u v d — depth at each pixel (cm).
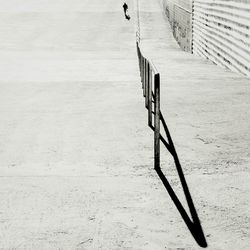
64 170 482
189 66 1321
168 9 3250
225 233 341
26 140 592
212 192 417
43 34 2889
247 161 497
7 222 363
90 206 391
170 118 665
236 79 980
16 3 4400
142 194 415
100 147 556
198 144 553
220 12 1287
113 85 973
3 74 1185
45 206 393
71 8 4072
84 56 1798
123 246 323
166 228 350
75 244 327
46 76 1136
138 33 2738
